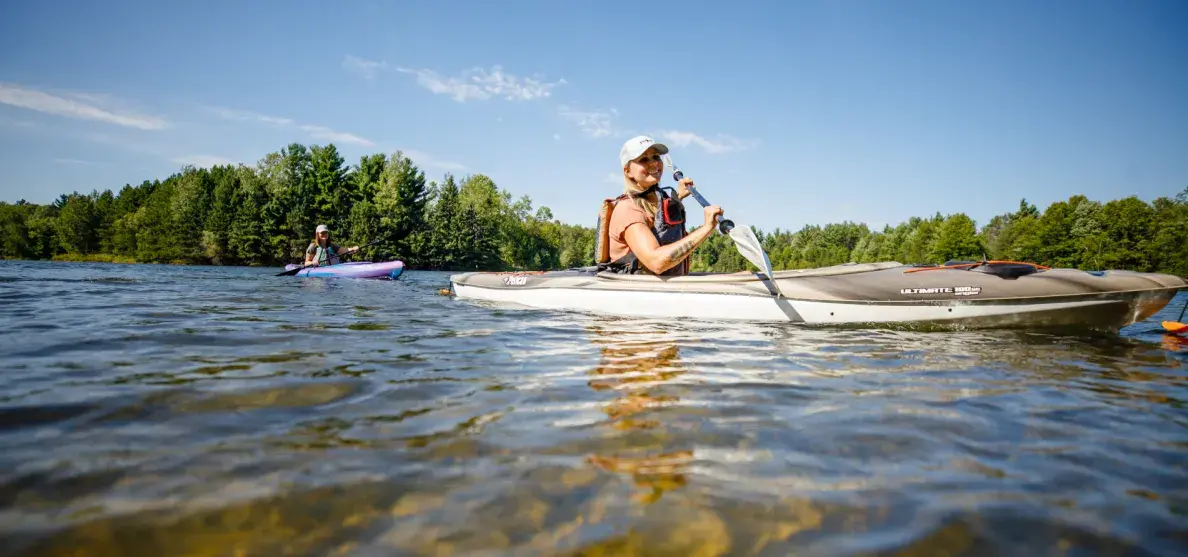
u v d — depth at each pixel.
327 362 2.24
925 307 3.53
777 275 3.85
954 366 2.36
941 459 1.29
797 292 3.77
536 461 1.23
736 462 1.25
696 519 0.99
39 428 1.38
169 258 50.84
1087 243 44.41
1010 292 3.40
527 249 70.31
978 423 1.56
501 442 1.34
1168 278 3.20
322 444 1.31
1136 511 1.05
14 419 1.44
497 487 1.10
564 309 4.68
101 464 1.17
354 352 2.49
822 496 1.09
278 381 1.89
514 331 3.27
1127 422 1.60
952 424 1.55
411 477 1.14
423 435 1.39
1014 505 1.07
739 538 0.93
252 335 2.93
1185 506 1.07
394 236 51.53
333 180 54.03
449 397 1.74
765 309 3.85
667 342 2.88
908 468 1.24
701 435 1.42
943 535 0.95
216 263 50.66
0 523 0.92
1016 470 1.24
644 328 3.44
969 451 1.35
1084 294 3.29
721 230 4.01
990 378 2.14
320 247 13.55
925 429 1.50
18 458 1.18
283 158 52.97
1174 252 40.62
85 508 0.98
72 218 61.72
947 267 3.63
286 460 1.21
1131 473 1.23
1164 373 2.28
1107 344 2.98
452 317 4.02
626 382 1.97
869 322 3.64
